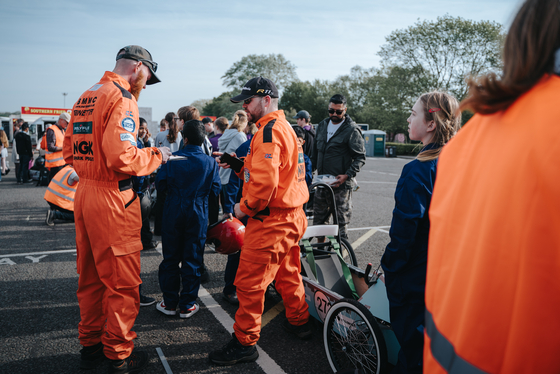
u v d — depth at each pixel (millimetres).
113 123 2072
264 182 2195
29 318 3143
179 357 2631
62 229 6105
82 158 2227
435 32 34062
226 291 3539
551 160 585
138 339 2869
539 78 660
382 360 2104
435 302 787
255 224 2395
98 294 2430
